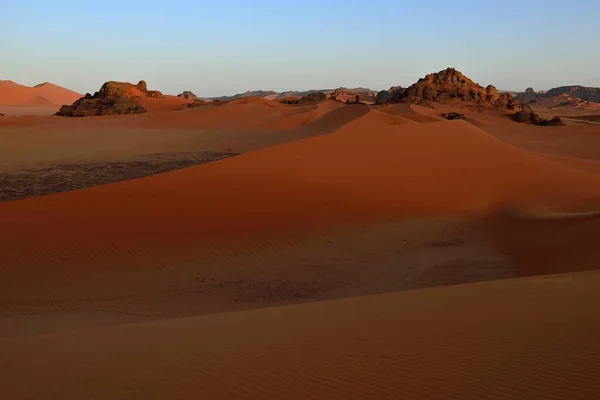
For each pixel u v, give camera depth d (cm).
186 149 6644
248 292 1645
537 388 517
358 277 1791
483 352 630
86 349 764
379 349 668
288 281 1747
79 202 2327
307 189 2655
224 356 675
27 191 3931
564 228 2064
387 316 884
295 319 920
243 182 2677
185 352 705
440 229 2331
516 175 3269
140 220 2178
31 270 1745
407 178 3003
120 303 1520
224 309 1466
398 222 2395
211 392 549
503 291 1085
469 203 2727
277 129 9294
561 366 570
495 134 10088
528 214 2427
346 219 2366
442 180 3033
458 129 4144
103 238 2003
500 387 523
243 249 2006
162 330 895
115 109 12481
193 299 1577
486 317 817
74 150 6494
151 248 1956
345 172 2977
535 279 1276
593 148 8200
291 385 557
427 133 3947
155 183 2592
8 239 1953
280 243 2078
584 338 662
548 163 3762
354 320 868
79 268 1781
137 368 642
